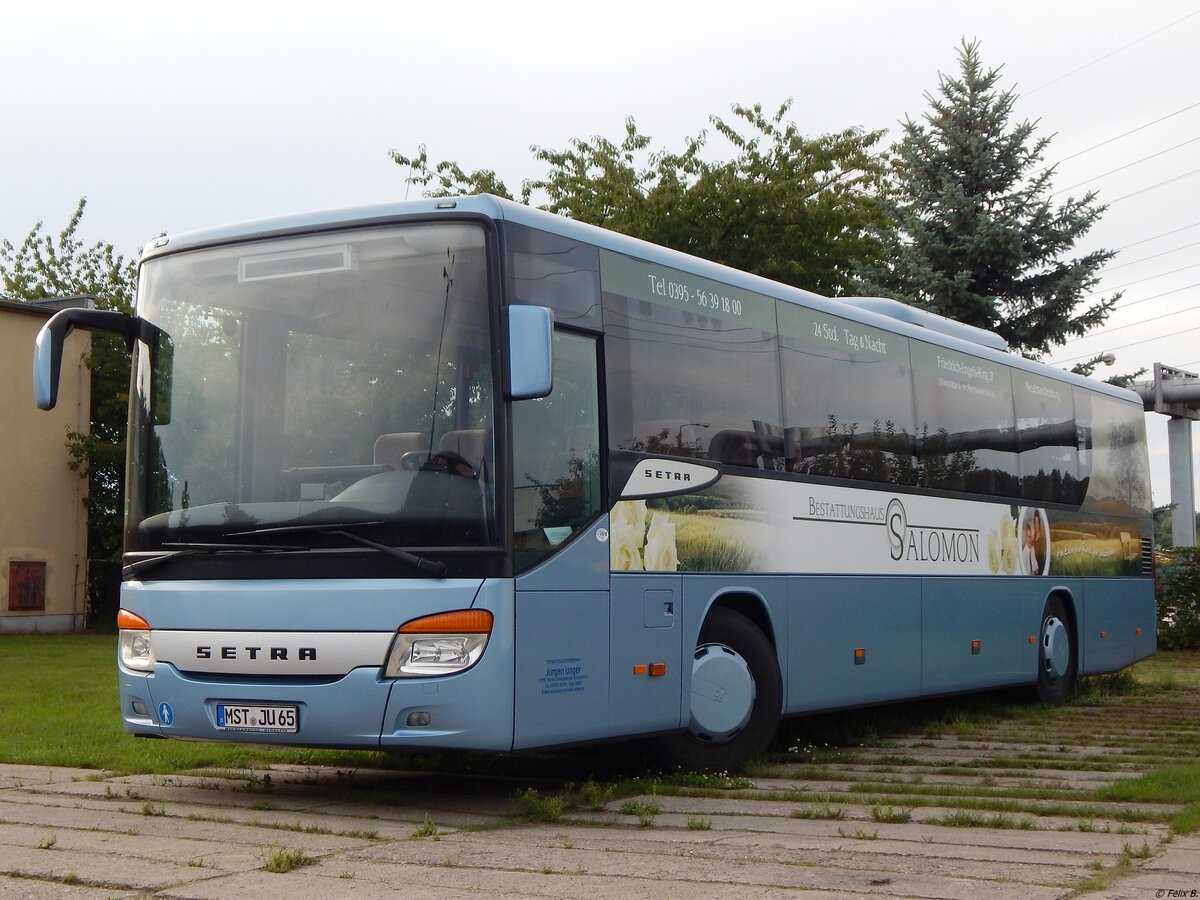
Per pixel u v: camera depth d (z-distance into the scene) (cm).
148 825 723
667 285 940
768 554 1012
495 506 763
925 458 1258
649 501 888
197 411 840
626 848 651
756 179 3419
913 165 2948
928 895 538
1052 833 687
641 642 870
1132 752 1070
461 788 874
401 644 754
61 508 3212
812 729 1233
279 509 796
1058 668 1502
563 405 825
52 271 5050
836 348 1140
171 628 813
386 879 577
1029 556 1453
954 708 1420
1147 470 1795
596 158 3566
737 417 993
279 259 839
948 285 2823
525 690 770
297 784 892
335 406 803
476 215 798
